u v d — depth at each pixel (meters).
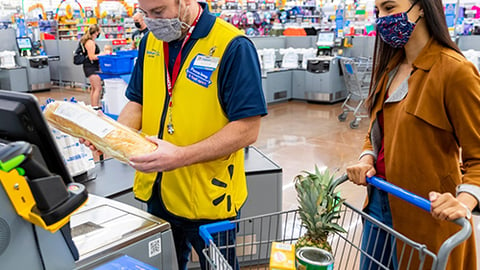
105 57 4.12
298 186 1.38
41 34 12.29
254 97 1.51
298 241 1.41
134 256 1.38
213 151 1.47
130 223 1.47
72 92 10.70
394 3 1.43
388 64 1.60
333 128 6.77
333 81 8.84
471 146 1.32
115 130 1.33
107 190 2.22
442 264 1.08
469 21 7.83
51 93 10.50
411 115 1.43
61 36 12.80
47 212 0.88
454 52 1.39
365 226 1.72
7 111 0.84
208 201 1.61
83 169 2.29
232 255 1.68
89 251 1.27
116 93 4.08
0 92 0.88
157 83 1.67
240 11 11.25
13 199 0.90
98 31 8.03
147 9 1.49
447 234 1.46
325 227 1.34
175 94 1.60
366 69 7.02
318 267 1.21
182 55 1.59
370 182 1.43
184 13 1.51
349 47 8.92
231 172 1.67
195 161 1.44
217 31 1.54
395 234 1.23
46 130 0.88
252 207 2.70
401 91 1.51
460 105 1.32
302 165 4.94
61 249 1.04
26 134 0.87
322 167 4.86
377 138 1.65
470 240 1.52
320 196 1.32
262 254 2.61
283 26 11.06
